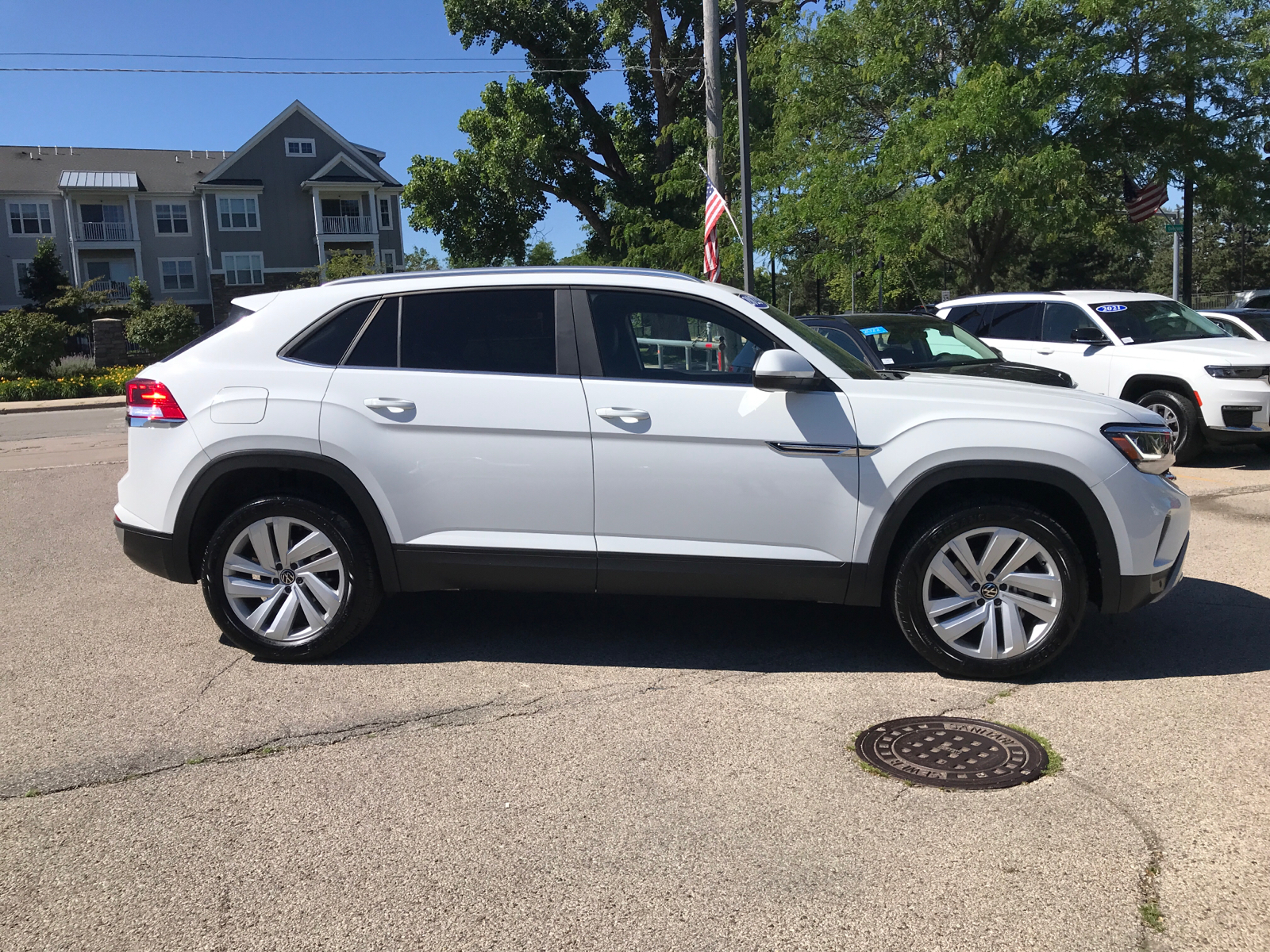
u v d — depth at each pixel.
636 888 2.88
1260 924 2.67
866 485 4.46
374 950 2.62
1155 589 4.50
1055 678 4.54
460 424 4.58
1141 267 55.31
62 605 5.91
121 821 3.31
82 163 52.69
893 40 17.39
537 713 4.19
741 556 4.54
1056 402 4.55
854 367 4.84
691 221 31.00
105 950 2.64
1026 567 4.48
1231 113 17.33
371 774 3.64
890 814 3.28
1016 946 2.60
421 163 31.89
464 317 4.74
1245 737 3.84
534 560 4.61
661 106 32.50
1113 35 16.08
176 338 30.89
